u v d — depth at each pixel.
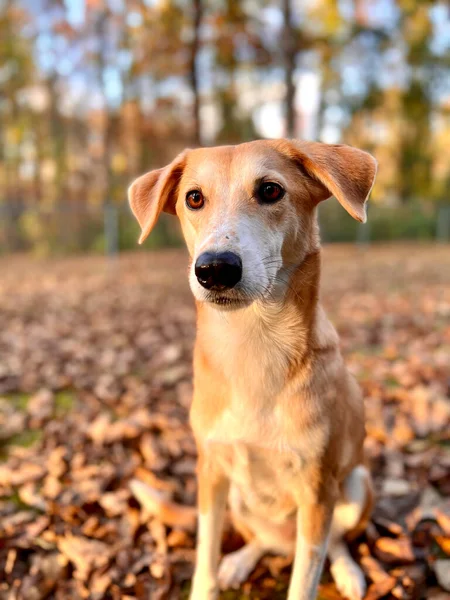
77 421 0.71
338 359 0.41
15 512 0.53
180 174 0.43
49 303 1.55
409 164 4.72
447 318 1.29
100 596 0.43
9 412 0.75
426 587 0.44
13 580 0.45
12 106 4.25
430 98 4.62
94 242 3.19
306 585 0.38
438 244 3.72
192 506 0.55
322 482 0.38
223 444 0.39
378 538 0.48
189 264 0.41
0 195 4.39
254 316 0.38
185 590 0.45
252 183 0.38
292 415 0.37
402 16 4.21
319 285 0.41
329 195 0.42
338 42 3.77
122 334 1.17
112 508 0.52
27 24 3.97
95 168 4.47
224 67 3.62
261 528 0.45
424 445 0.65
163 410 0.76
